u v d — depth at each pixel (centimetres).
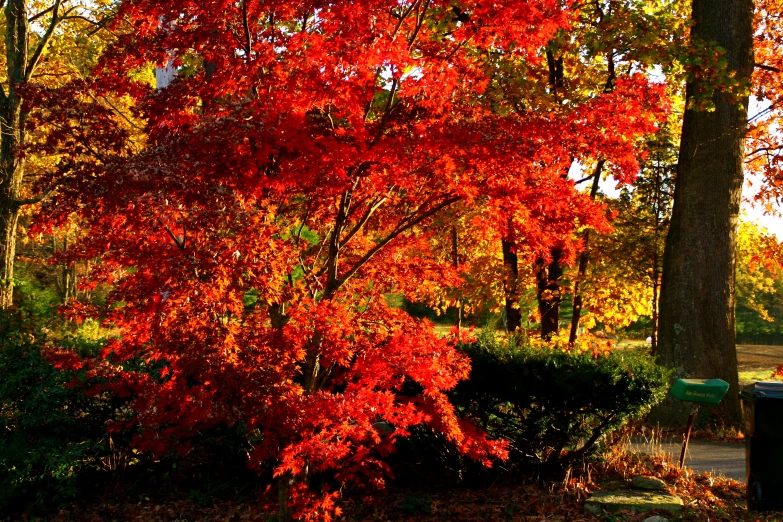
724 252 1107
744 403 575
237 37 536
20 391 679
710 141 1110
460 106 527
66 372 680
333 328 477
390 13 496
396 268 617
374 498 648
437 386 505
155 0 490
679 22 1180
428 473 703
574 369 626
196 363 437
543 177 492
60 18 1411
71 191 431
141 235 447
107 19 1209
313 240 752
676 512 563
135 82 550
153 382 567
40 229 441
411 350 497
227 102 480
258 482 693
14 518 641
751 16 1134
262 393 449
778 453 546
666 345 1130
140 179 393
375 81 491
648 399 618
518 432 675
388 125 512
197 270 407
